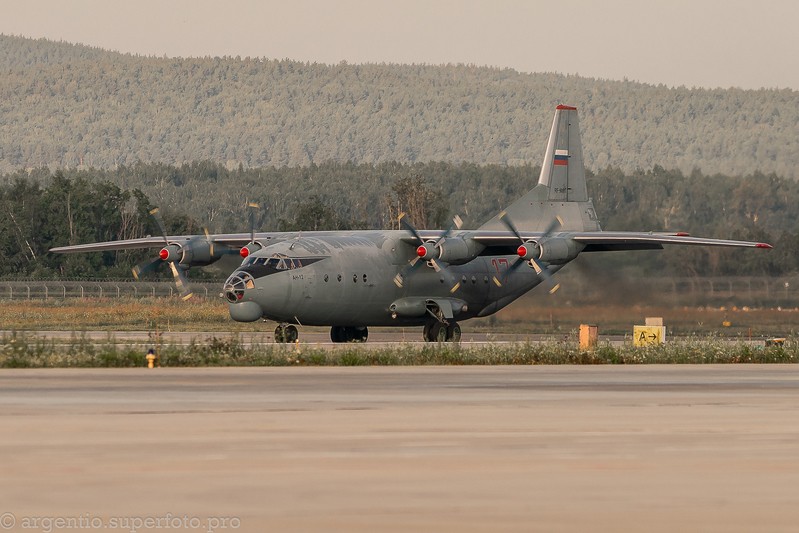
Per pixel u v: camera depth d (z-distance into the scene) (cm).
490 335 15950
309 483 3816
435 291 14975
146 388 7494
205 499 3509
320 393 7156
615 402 6675
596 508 3422
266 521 3180
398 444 4769
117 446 4653
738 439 4978
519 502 3509
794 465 4256
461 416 5825
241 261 15525
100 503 3428
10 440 4812
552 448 4678
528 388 7712
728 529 3128
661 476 4006
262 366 10325
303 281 13600
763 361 11650
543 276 14412
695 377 9000
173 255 14925
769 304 17075
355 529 3089
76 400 6594
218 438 4909
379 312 14488
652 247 15412
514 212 16625
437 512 3334
